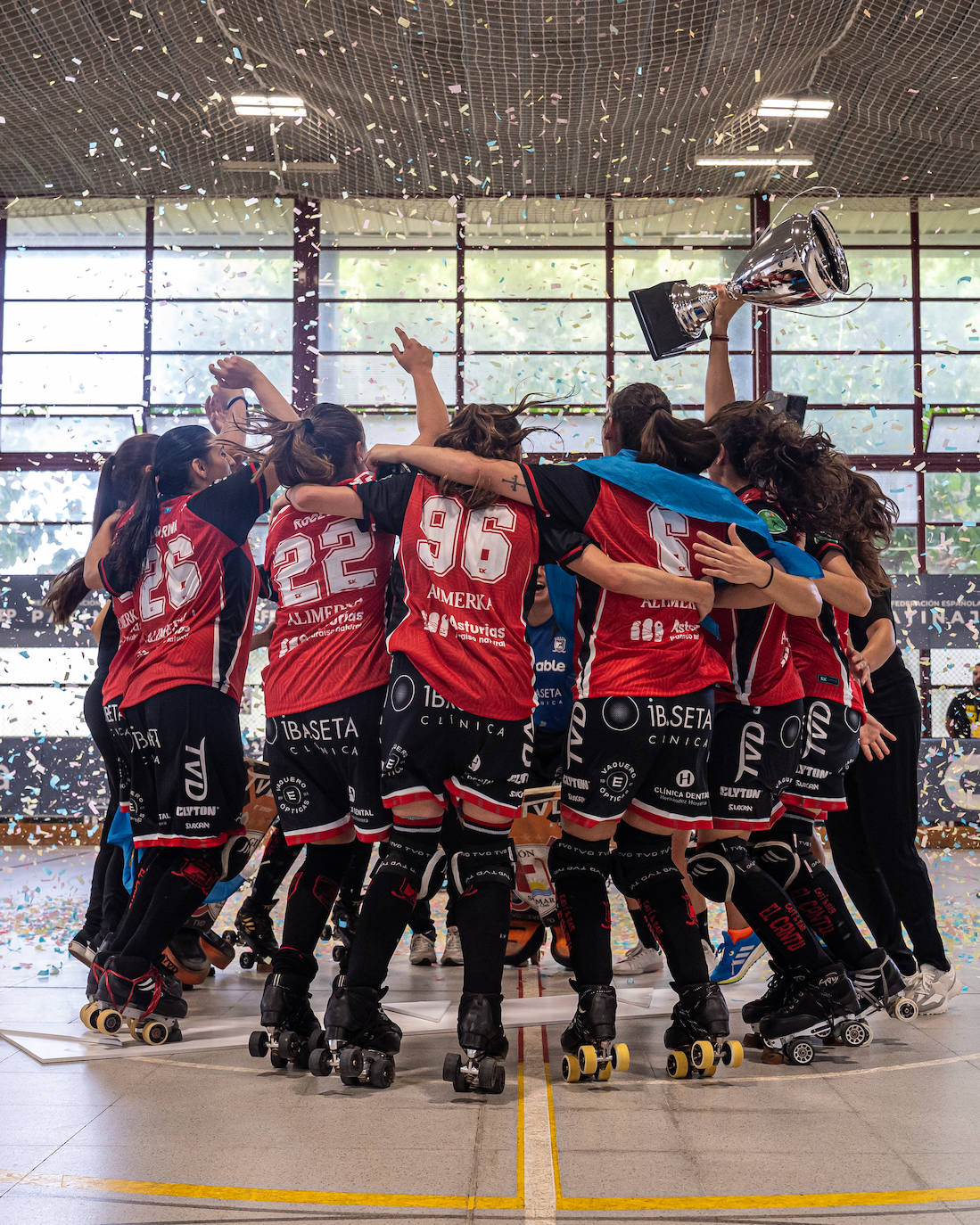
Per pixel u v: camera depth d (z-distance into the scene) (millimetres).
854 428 9570
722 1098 1925
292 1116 1798
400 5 6617
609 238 9633
